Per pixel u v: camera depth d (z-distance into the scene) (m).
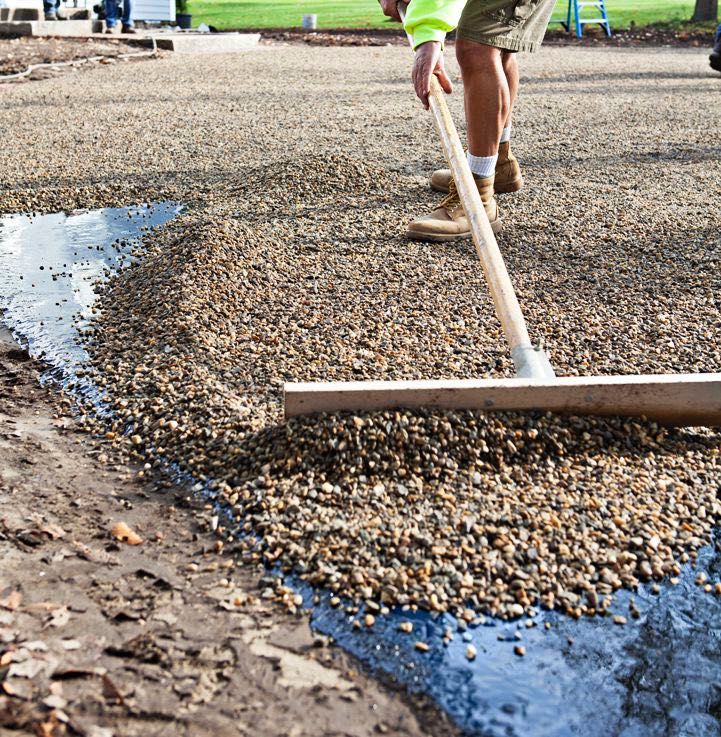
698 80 11.59
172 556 2.12
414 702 1.72
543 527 2.17
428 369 3.02
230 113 8.53
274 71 12.59
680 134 7.41
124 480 2.45
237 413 2.66
